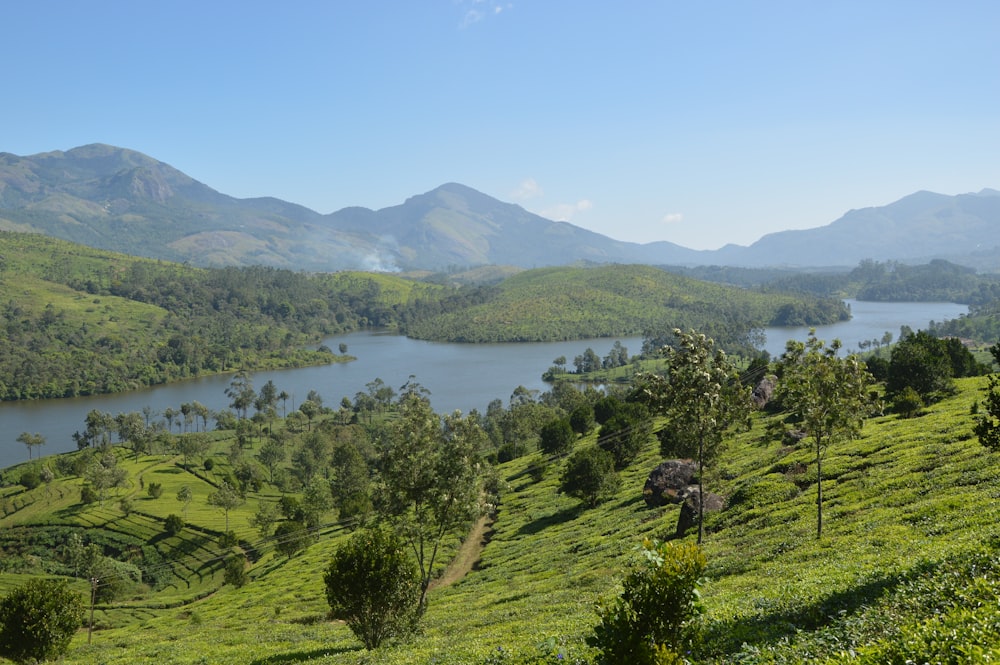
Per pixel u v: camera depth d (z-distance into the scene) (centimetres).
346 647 3981
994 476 4003
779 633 1891
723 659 1788
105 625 8888
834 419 3919
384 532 3697
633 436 10500
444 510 4053
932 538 3034
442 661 2619
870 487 4784
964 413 6456
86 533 13238
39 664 4672
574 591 4522
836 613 1925
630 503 7919
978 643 1243
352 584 3406
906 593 1820
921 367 8094
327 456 19550
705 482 4791
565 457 12119
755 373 11962
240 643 5206
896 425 6856
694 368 4381
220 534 12938
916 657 1277
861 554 3159
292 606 7200
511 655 2372
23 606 4706
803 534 4178
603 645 1429
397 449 4100
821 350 4097
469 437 4200
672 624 1403
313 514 12156
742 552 4272
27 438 19825
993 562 1819
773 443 7850
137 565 11900
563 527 7944
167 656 4791
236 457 19362
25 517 14162
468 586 6288
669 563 1414
